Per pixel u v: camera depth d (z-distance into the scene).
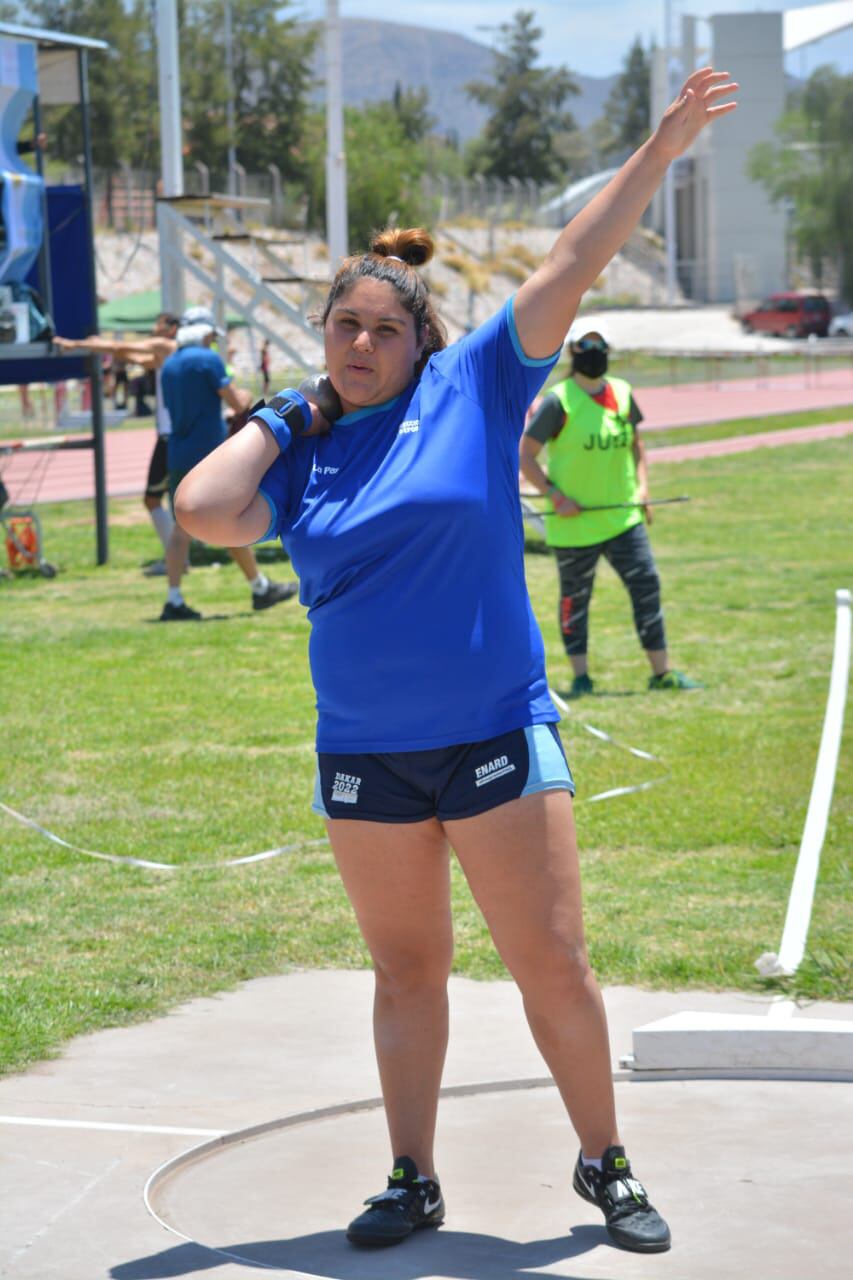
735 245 146.25
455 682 4.94
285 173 141.38
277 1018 7.57
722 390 72.38
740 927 8.58
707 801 11.30
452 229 130.50
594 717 14.16
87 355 24.44
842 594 14.36
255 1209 5.43
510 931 5.04
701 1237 5.06
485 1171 5.71
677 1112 6.16
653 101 145.62
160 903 9.37
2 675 16.34
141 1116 6.29
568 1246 5.05
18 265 22.72
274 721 14.38
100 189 115.56
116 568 24.44
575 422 14.86
